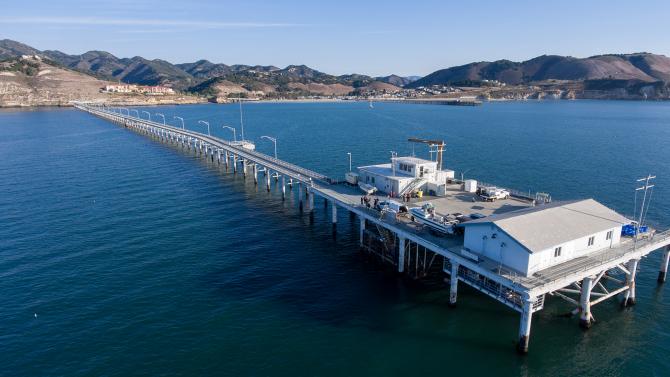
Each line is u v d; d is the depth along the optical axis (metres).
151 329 40.53
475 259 40.69
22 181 96.88
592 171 104.31
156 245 60.34
